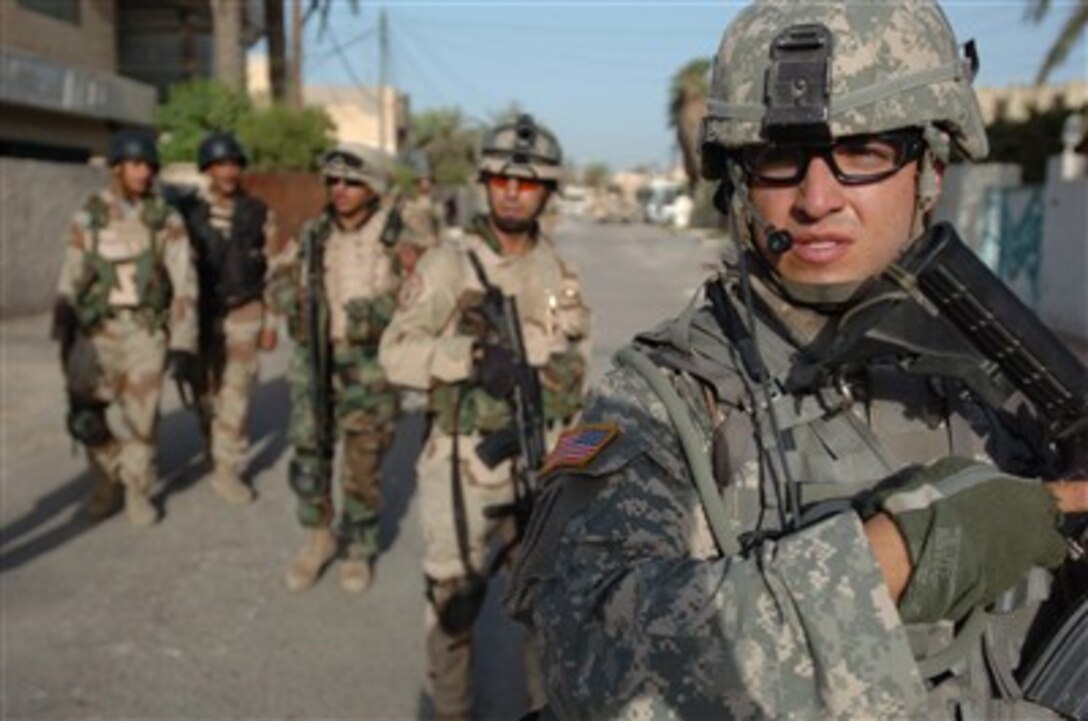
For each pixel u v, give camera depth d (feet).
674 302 47.57
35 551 14.74
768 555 2.97
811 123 3.47
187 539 15.44
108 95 52.75
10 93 44.88
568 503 3.43
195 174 51.21
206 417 18.51
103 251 15.33
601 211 229.45
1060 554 3.09
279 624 12.64
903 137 3.59
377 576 14.16
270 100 64.23
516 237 10.02
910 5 3.65
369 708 10.72
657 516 3.32
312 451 13.61
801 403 3.59
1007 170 48.16
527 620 3.58
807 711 2.86
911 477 3.12
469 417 9.43
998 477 3.05
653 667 2.96
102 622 12.52
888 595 2.87
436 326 9.66
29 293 35.70
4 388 24.17
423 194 47.93
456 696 9.81
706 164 3.96
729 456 3.51
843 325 3.50
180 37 63.36
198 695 10.87
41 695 10.76
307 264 13.26
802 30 3.53
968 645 3.29
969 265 3.37
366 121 128.88
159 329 15.76
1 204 34.12
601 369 26.20
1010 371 3.43
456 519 9.49
